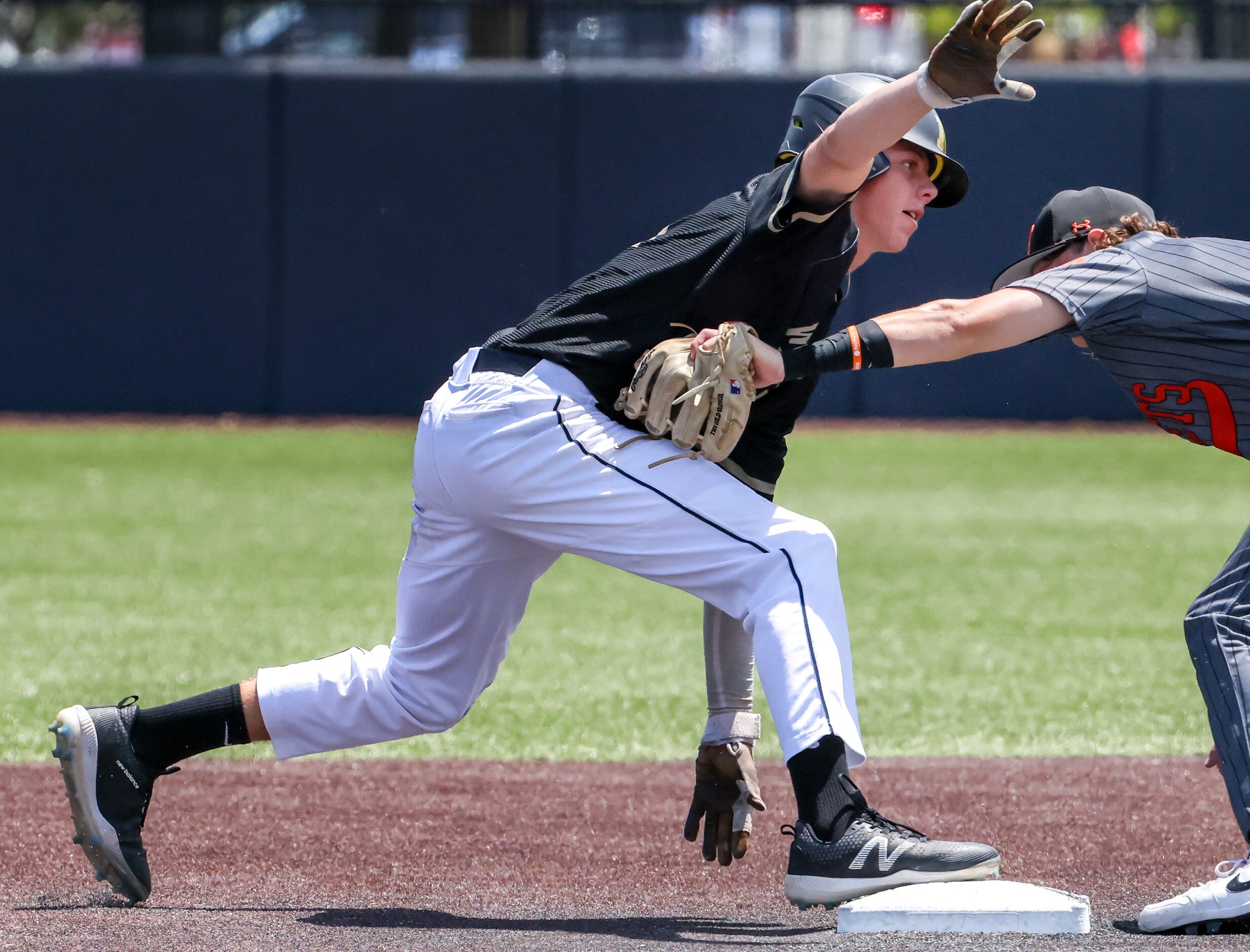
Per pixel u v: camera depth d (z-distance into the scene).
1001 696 19.64
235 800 14.98
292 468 43.44
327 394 52.88
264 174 51.88
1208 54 51.94
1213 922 10.09
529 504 10.45
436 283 52.19
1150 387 10.48
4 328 52.81
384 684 11.24
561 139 51.38
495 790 15.42
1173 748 17.14
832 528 34.09
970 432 51.00
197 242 52.22
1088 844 13.42
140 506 36.75
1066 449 47.28
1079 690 19.95
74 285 52.53
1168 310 10.09
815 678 10.07
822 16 54.72
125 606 25.20
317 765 16.47
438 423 10.76
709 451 10.30
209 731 11.19
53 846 13.16
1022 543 32.09
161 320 52.66
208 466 43.66
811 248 10.26
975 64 9.05
